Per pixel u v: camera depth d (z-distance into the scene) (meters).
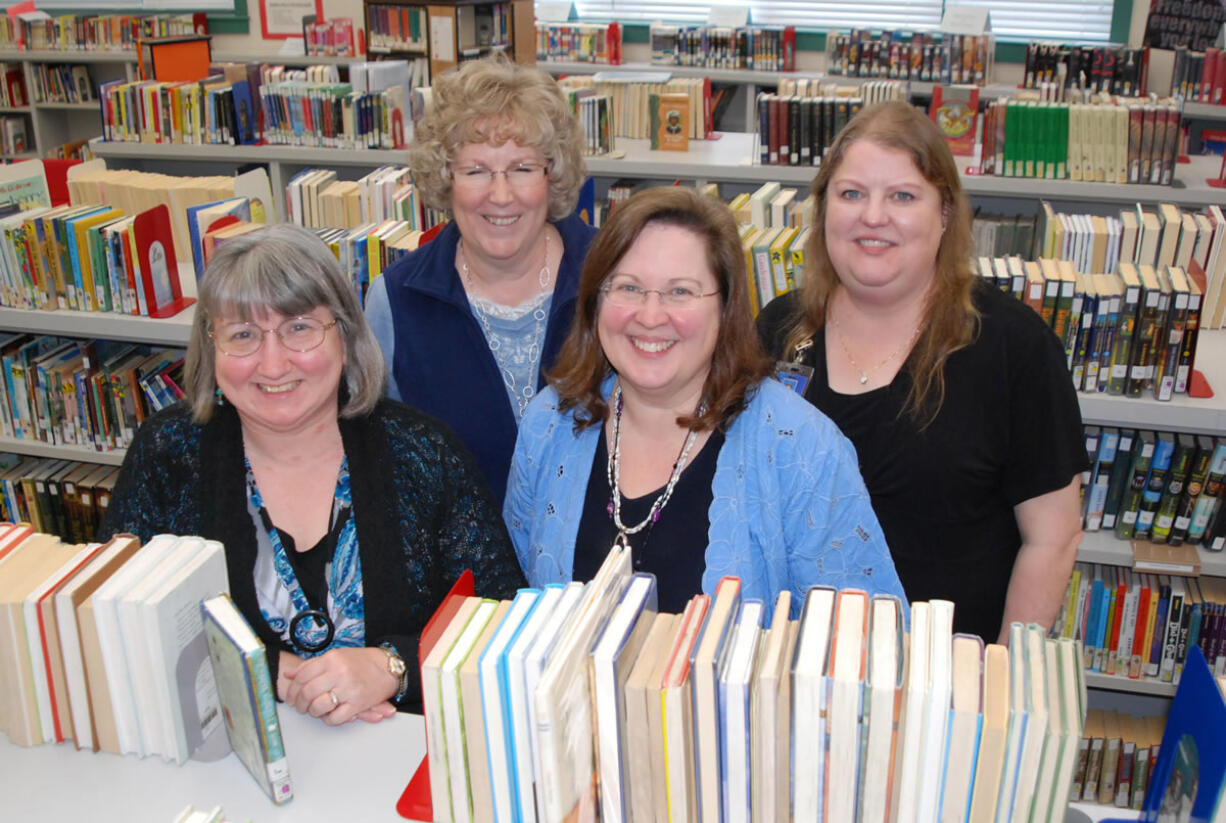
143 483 1.62
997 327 1.64
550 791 1.02
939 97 4.28
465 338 2.01
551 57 6.98
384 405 1.68
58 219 2.84
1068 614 2.77
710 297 1.42
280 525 1.61
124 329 2.87
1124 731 2.86
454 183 1.92
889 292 1.65
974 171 4.04
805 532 1.49
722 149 4.58
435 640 1.11
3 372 3.19
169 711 1.29
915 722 1.00
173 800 1.27
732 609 1.14
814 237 1.78
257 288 1.45
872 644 1.06
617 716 1.07
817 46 6.75
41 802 1.26
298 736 1.38
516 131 1.84
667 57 6.75
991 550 1.73
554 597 1.17
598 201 4.71
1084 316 2.37
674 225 1.40
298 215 3.87
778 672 1.04
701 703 1.04
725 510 1.48
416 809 1.23
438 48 4.88
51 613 1.26
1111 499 2.66
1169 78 5.62
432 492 1.65
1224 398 2.36
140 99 4.78
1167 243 2.91
